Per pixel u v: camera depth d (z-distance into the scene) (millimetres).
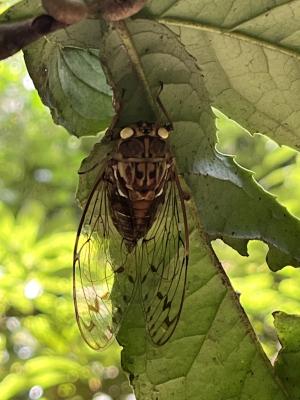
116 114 234
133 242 250
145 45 226
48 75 267
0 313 537
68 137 739
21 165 726
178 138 234
